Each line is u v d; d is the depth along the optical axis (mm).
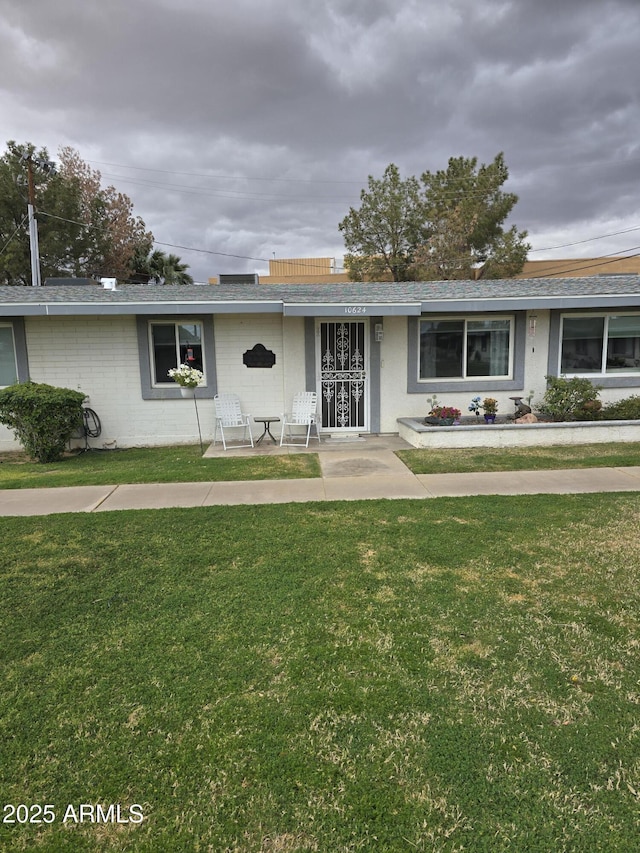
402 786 2115
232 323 9789
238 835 1922
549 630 3211
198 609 3545
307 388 10008
